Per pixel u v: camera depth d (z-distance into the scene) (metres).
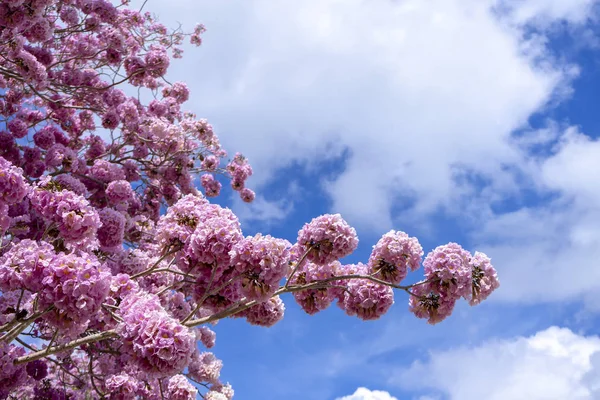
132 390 7.59
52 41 11.86
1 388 7.00
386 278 6.15
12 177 4.97
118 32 11.51
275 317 6.16
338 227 5.68
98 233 6.84
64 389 9.18
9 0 7.59
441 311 5.90
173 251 5.68
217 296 5.71
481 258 5.98
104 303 5.21
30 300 6.44
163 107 13.09
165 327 4.40
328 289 6.43
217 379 9.20
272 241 5.16
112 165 10.88
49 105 12.53
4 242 7.20
